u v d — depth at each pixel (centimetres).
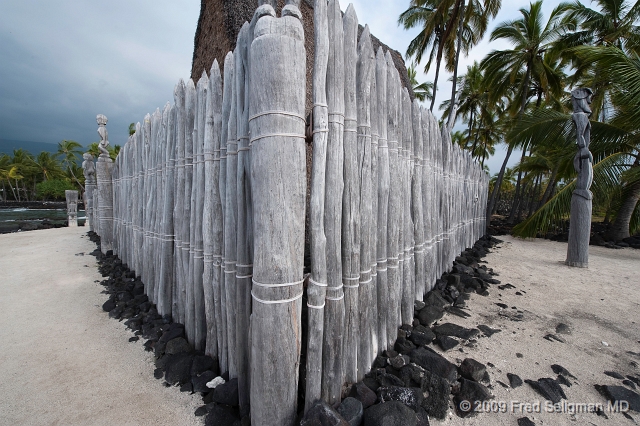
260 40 176
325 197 204
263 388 180
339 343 204
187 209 303
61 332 328
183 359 253
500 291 470
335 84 205
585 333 334
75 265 596
